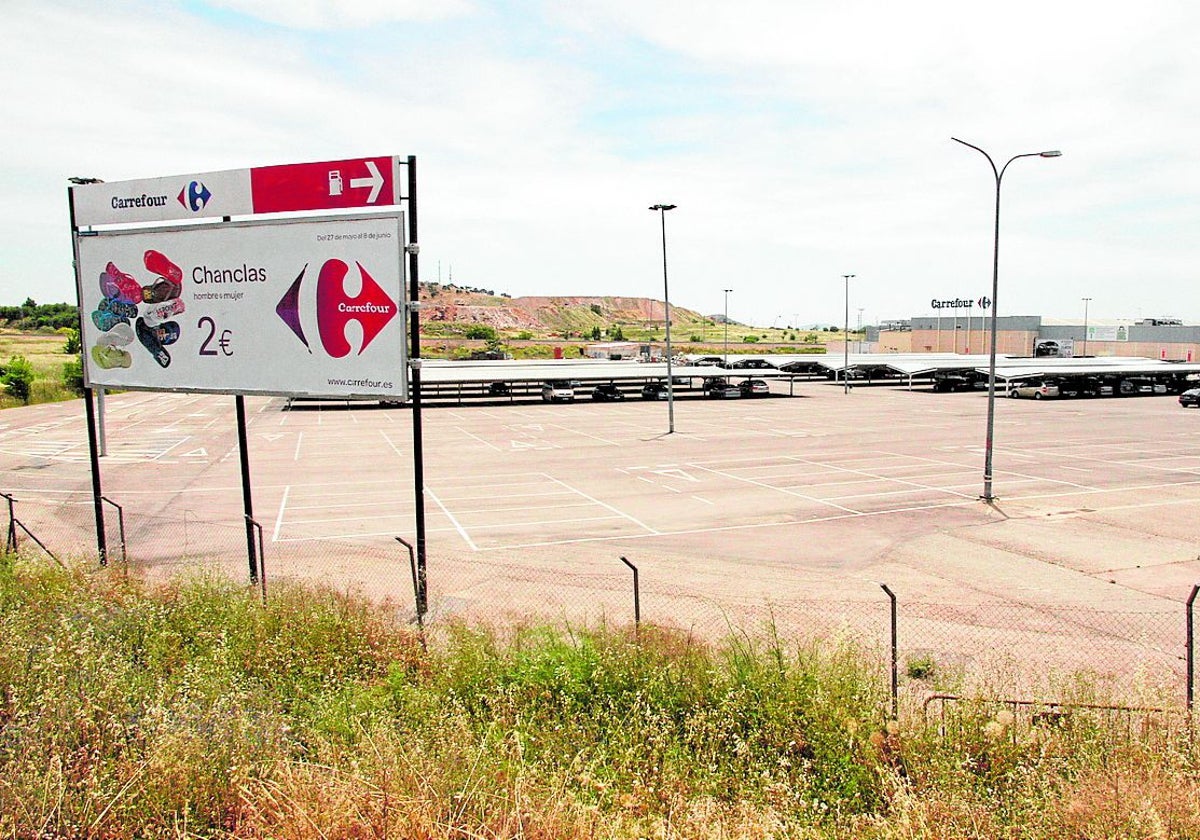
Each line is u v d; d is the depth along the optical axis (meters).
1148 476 25.72
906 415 47.28
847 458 30.23
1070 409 50.66
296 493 23.88
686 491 23.89
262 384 13.73
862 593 14.02
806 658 9.23
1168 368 64.94
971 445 33.50
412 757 6.52
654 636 9.98
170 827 5.69
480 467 28.78
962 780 6.70
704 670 8.82
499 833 5.55
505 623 11.96
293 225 13.20
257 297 13.58
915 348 119.50
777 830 5.98
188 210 13.85
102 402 31.97
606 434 38.72
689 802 6.46
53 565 12.95
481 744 6.98
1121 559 16.11
